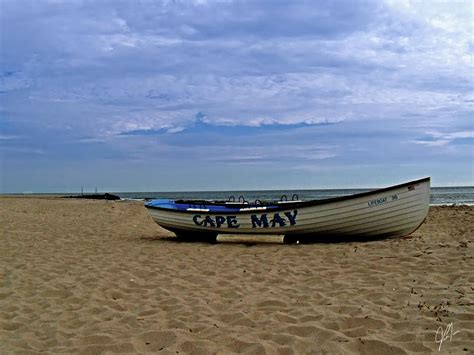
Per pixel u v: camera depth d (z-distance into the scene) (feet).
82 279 21.49
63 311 16.48
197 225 34.65
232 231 33.50
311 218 31.09
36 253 29.25
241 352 12.09
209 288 19.53
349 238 31.89
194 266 24.47
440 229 40.50
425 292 17.35
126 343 12.87
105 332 13.98
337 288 18.70
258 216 32.40
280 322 14.51
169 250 30.35
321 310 15.56
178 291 19.11
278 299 17.21
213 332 13.71
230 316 15.31
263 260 25.52
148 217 58.70
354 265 22.88
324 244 30.94
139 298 18.17
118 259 26.94
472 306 15.26
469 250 25.08
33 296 18.61
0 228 43.27
